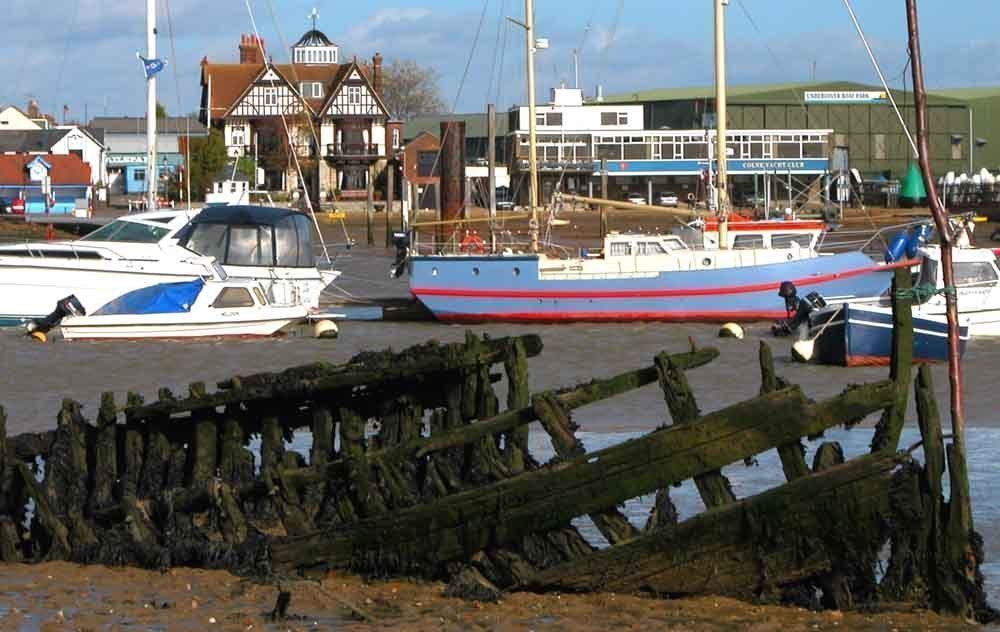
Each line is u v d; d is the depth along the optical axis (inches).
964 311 1557.6
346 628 582.6
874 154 5625.0
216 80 5821.9
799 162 4284.0
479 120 5856.3
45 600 636.1
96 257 1777.8
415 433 693.9
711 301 1804.9
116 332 1621.6
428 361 670.5
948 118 5743.1
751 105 5615.2
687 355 598.2
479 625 578.9
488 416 669.9
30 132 5930.1
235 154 5634.8
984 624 559.5
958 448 562.3
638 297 1813.5
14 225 3294.8
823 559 567.8
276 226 1866.4
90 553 706.2
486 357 662.5
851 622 562.3
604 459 596.4
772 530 570.9
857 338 1423.5
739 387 1280.8
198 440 725.9
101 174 5949.8
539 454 940.0
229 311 1651.1
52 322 1644.9
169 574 678.5
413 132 6028.5
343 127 5605.3
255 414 724.0
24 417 1163.9
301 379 692.1
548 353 1544.0
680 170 4936.0
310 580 640.4
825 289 1797.5
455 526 625.9
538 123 4916.3
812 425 569.0
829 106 5625.0
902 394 564.7
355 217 4534.9
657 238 1855.3
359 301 2164.1
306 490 681.6
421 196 3545.8
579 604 598.5
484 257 1847.9
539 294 1833.2
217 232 1850.4
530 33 2042.3
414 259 1872.5
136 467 733.3
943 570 563.2
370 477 657.6
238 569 678.5
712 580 586.6
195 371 1428.4
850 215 3479.3
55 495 729.0
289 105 5684.1
